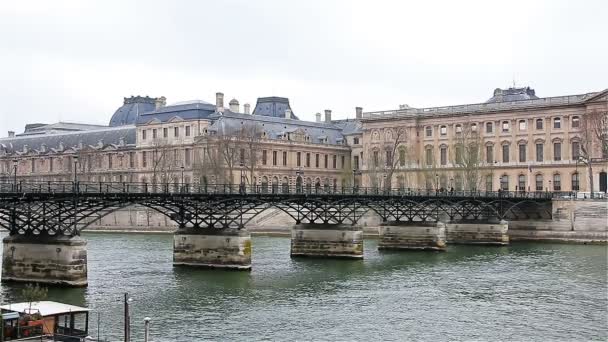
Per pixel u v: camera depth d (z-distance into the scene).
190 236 71.06
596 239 104.00
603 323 47.84
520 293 58.41
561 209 107.00
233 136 150.12
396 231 93.88
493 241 100.75
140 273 67.00
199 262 70.75
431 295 57.41
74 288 57.03
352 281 64.38
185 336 43.38
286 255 85.62
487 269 73.12
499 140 146.88
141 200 63.38
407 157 157.00
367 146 164.38
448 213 102.94
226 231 70.00
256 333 44.44
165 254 85.06
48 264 57.47
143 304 52.28
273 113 194.88
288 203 86.12
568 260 81.19
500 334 44.81
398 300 55.22
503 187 145.62
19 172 196.38
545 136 141.00
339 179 178.12
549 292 58.88
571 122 138.25
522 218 110.69
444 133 154.00
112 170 175.75
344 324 47.06
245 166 144.25
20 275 58.16
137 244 100.19
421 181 150.50
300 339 43.12
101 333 43.12
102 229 133.38
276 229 121.25
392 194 94.69
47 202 58.50
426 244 92.62
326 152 174.62
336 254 81.69
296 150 166.38
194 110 160.88
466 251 92.56
